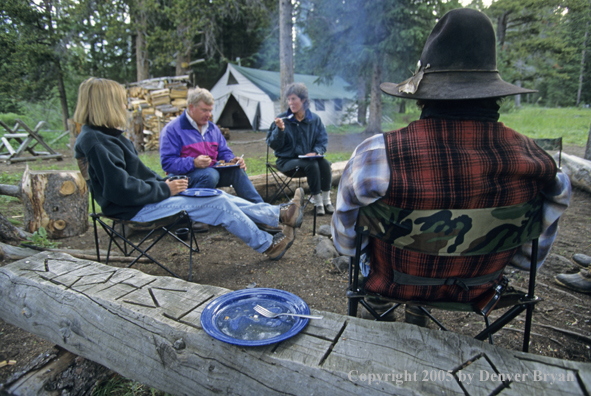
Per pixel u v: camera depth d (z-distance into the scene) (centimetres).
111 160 230
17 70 1230
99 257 273
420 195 112
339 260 286
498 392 103
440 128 113
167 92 1120
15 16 1176
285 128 399
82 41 1498
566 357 186
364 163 120
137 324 143
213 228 387
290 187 482
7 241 301
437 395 102
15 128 929
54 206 342
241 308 146
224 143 381
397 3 1188
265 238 271
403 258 130
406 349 120
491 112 116
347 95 2041
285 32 1089
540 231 130
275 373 118
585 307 229
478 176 110
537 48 2291
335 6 1295
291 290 255
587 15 3012
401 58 1265
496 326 140
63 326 164
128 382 179
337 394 111
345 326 132
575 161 535
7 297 183
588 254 308
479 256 125
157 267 293
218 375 127
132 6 1590
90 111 236
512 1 2264
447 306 138
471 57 117
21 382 156
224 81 1834
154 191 246
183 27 1719
